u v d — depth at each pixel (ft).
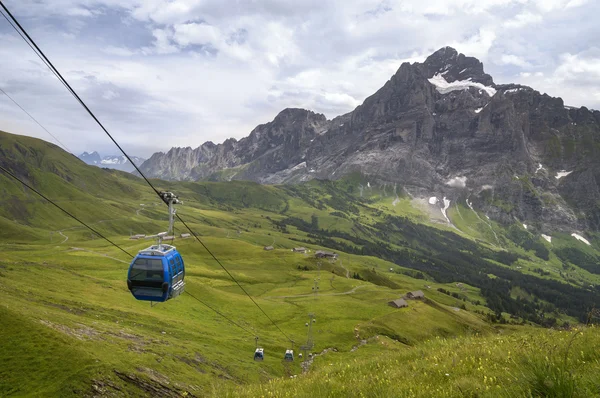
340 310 482.69
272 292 582.76
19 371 113.39
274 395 38.11
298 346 332.19
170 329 268.62
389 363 44.80
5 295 202.69
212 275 614.34
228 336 312.71
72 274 379.76
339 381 38.45
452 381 29.09
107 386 118.52
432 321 490.49
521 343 40.09
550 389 20.48
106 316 246.47
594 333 34.73
